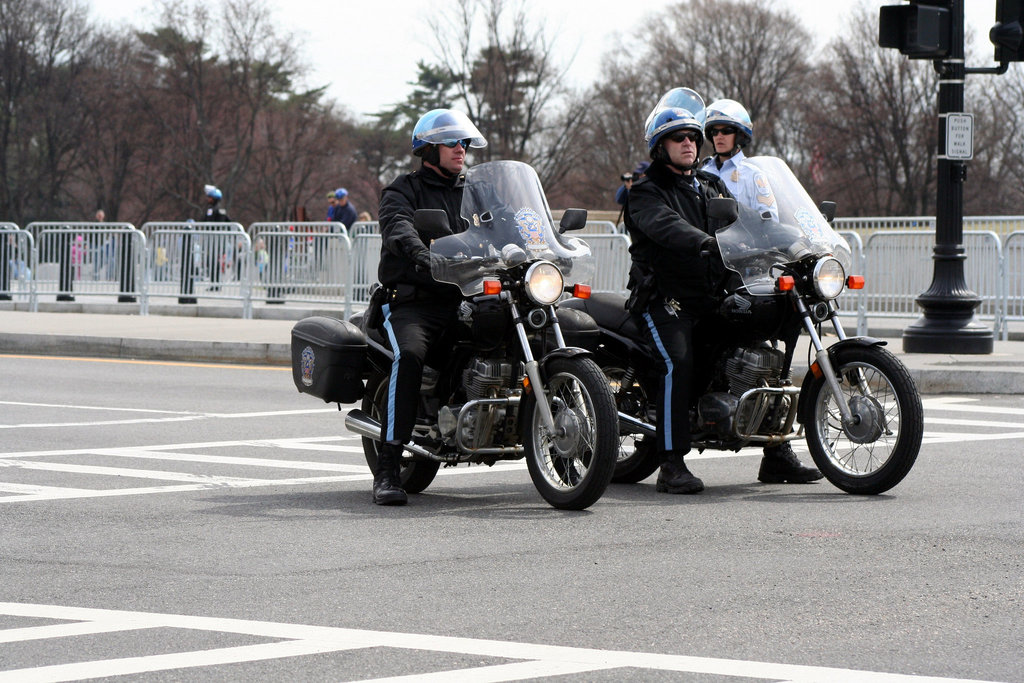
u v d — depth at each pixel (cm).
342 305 2625
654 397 1007
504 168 946
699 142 981
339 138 9388
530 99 7750
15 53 8669
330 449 1241
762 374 968
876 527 848
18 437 1308
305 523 884
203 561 770
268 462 1162
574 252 935
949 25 1853
